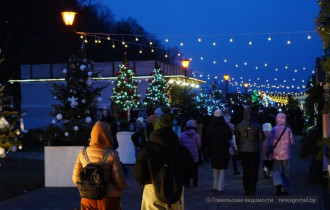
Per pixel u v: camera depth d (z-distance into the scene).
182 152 6.57
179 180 6.39
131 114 24.73
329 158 9.18
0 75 45.84
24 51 47.59
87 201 6.82
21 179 16.11
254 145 12.15
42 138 14.97
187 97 35.47
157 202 6.62
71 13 17.64
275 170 12.49
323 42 9.45
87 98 15.35
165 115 6.62
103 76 41.09
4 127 13.50
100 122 6.99
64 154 14.45
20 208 11.22
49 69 42.59
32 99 42.19
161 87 35.25
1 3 43.00
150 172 6.49
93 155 6.84
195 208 10.97
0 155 13.09
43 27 47.94
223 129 13.05
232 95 55.12
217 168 13.06
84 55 15.78
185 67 29.61
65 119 15.22
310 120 13.80
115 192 6.84
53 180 14.48
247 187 12.38
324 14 9.18
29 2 44.88
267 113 19.52
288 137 12.43
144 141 12.36
